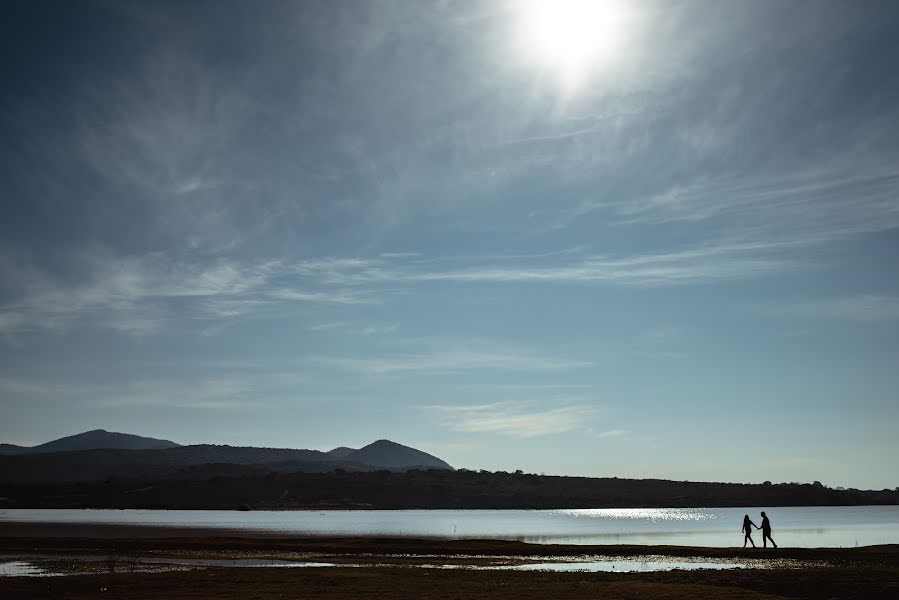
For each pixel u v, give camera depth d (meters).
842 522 175.75
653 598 37.03
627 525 167.38
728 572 49.00
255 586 43.06
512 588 41.72
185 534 111.50
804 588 41.22
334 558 67.00
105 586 43.16
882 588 40.22
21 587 42.72
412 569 54.72
